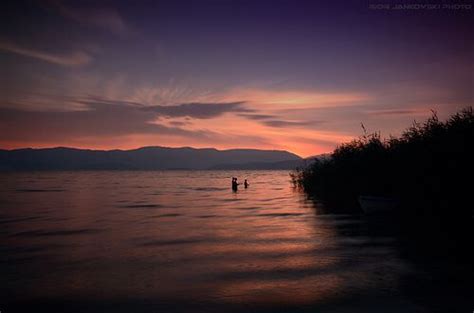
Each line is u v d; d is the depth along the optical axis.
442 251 14.95
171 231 21.91
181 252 16.23
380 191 28.48
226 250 16.45
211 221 25.97
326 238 18.59
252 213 30.31
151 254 15.95
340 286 10.95
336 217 26.16
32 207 37.25
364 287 10.79
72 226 24.31
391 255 14.55
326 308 9.30
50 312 9.57
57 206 38.25
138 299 10.33
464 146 19.53
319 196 42.38
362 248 16.02
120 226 24.16
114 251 16.64
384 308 9.16
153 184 99.19
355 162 33.16
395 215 24.66
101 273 13.04
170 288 11.23
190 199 47.09
